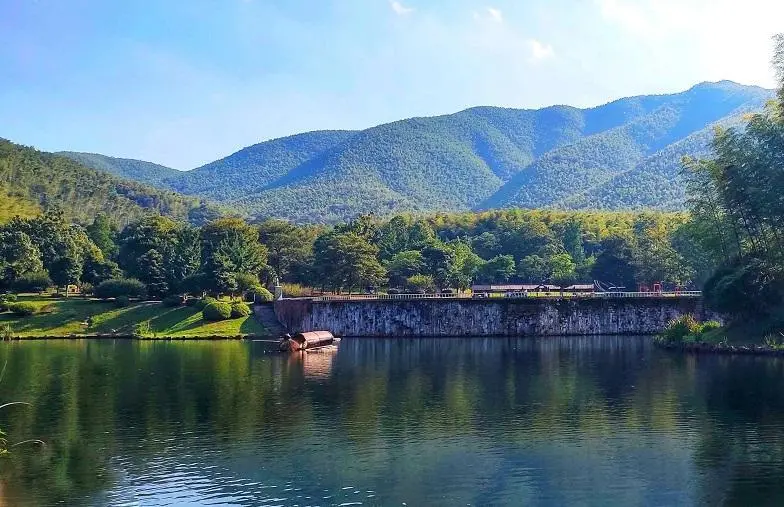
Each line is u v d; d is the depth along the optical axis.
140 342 131.25
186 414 62.72
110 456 49.47
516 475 44.44
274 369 91.81
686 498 40.09
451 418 60.16
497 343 127.38
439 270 191.62
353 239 173.12
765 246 108.81
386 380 81.38
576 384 76.69
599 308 144.00
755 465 45.69
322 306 142.75
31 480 44.38
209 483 43.53
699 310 142.50
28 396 72.06
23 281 166.62
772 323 102.12
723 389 71.56
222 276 156.38
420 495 41.03
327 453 49.72
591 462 46.94
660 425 56.50
